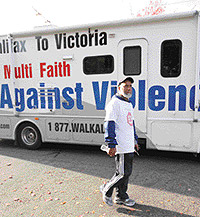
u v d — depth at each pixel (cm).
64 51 466
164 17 390
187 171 394
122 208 282
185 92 395
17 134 545
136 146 301
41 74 491
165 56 401
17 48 502
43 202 302
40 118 506
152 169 405
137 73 420
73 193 324
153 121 419
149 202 295
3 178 379
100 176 381
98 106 455
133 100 427
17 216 273
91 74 453
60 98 482
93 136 468
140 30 410
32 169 417
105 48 436
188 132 401
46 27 488
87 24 438
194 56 385
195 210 274
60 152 521
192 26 381
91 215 270
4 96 530
